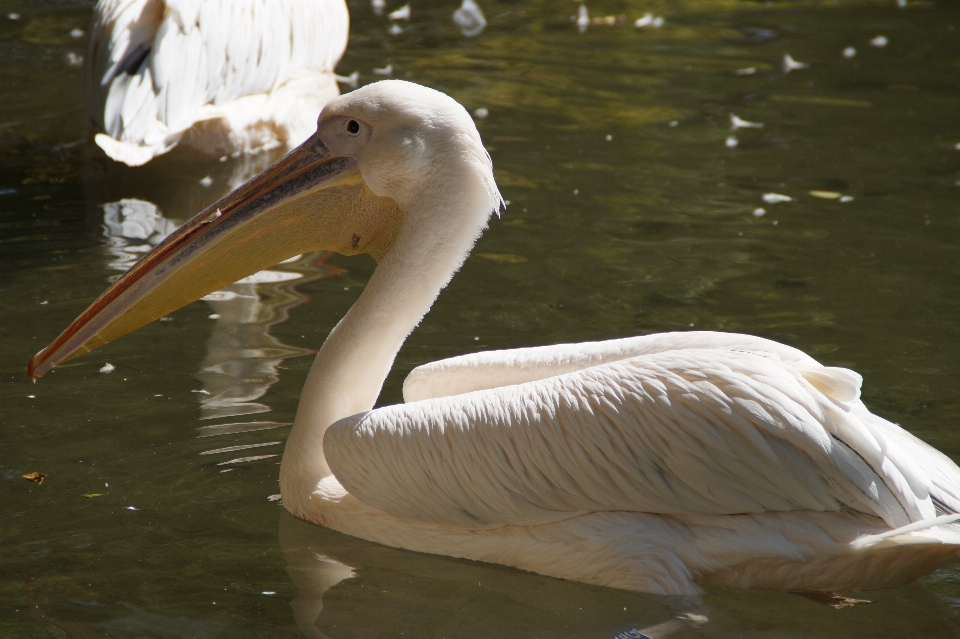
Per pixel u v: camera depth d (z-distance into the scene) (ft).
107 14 50.55
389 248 26.68
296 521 25.12
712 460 21.11
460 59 65.57
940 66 65.57
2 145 51.08
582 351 24.47
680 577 21.56
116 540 23.54
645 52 68.13
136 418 28.55
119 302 25.71
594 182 47.19
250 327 34.09
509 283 37.50
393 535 24.17
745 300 36.11
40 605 21.13
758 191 46.29
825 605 21.79
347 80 60.34
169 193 45.91
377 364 25.81
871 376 30.76
